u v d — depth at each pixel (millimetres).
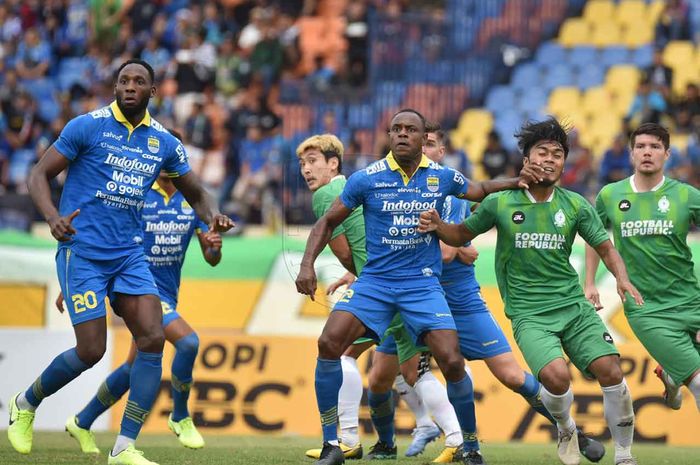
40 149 61125
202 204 21734
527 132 21125
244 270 36375
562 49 63625
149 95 20641
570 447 21547
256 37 64500
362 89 60688
